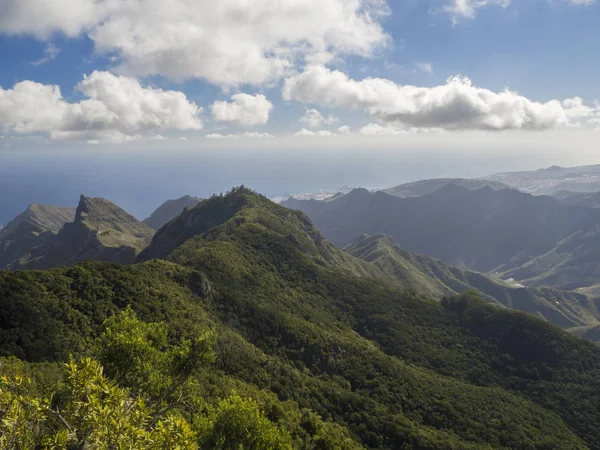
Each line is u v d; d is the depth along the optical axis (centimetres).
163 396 2378
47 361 4928
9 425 1200
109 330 2452
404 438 6575
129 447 1192
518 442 7319
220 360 6550
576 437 8000
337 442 5322
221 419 3073
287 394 6650
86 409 1304
